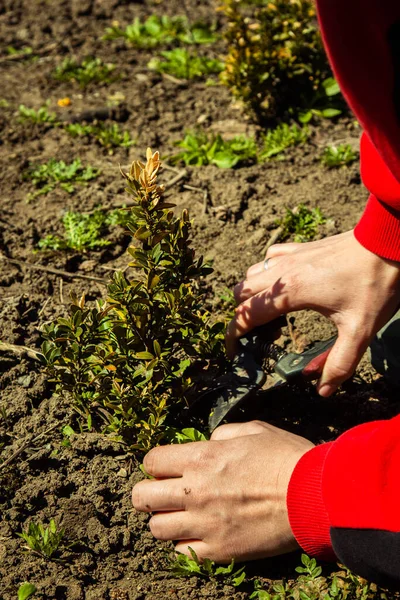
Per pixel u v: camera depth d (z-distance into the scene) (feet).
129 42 5.52
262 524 2.77
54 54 5.45
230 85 4.49
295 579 2.85
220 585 2.84
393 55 2.46
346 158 4.16
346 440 2.67
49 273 3.70
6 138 4.42
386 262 2.84
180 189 4.07
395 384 3.25
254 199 4.02
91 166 4.23
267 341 3.07
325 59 4.50
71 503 2.98
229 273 3.66
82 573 2.86
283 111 4.56
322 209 3.93
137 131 4.46
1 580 2.83
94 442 3.12
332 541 2.66
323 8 2.39
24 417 3.21
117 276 2.90
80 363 3.01
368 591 2.79
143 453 3.10
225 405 3.02
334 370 2.91
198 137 4.35
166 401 3.08
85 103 4.77
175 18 5.80
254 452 2.81
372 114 2.51
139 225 2.86
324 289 2.90
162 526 2.85
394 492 2.58
